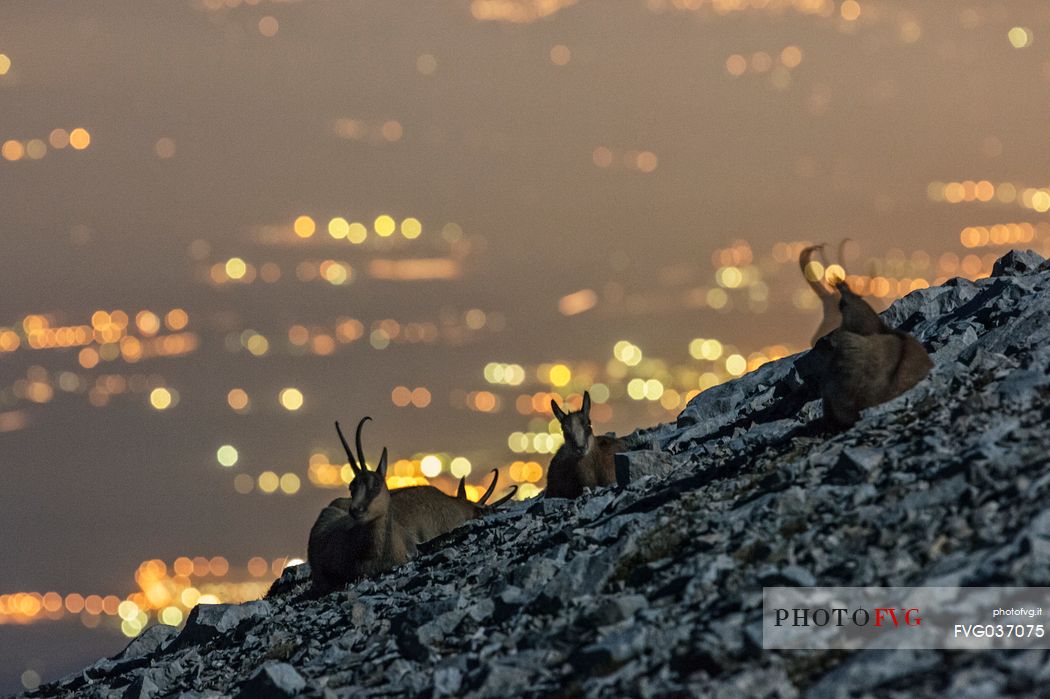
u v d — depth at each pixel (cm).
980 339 5766
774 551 3928
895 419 4869
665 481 5509
